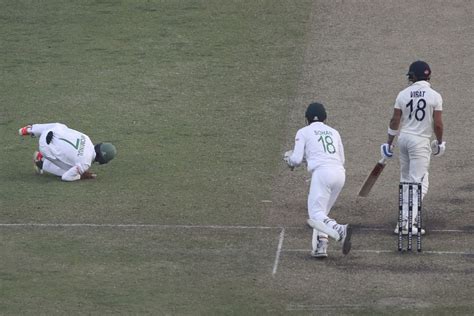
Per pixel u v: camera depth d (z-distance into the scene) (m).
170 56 90.81
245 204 59.25
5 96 82.25
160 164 67.06
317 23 97.56
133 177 64.31
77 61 90.12
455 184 62.84
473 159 67.50
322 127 50.97
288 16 99.50
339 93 81.56
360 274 48.28
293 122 75.56
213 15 100.50
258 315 43.69
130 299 45.50
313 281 47.47
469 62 87.50
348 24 96.94
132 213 57.53
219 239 53.47
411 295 45.56
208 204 59.19
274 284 47.19
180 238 53.62
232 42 93.69
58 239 53.47
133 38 95.25
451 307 44.12
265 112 77.81
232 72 86.81
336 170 49.94
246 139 72.19
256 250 51.81
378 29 95.50
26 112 78.69
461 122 75.00
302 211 58.12
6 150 70.56
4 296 45.81
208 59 89.88
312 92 81.94
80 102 80.81
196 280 47.78
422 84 54.00
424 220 56.41
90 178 64.00
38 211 57.81
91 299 45.50
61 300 45.38
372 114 77.12
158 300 45.38
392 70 86.12
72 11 102.44
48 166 64.12
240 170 65.69
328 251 51.56
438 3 101.25
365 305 44.50
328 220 48.78
